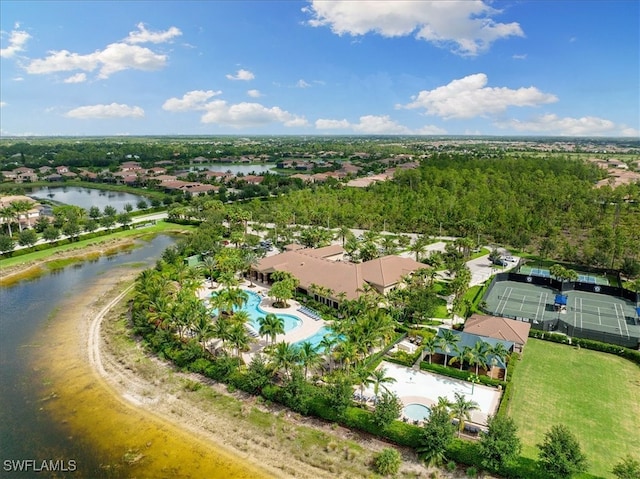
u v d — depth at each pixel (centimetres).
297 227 15962
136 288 8912
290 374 6391
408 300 8631
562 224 15788
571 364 7138
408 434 5150
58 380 6694
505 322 7638
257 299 9862
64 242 14825
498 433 4788
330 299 9200
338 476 4819
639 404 6066
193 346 6869
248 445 5303
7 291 10656
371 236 13488
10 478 4781
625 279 11888
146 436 5484
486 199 17550
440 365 6862
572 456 4484
